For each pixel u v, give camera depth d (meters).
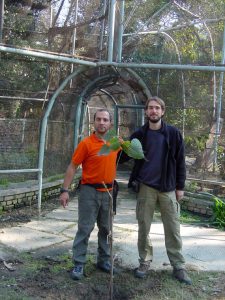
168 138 2.96
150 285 2.95
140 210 3.04
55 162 5.86
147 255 3.09
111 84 6.31
